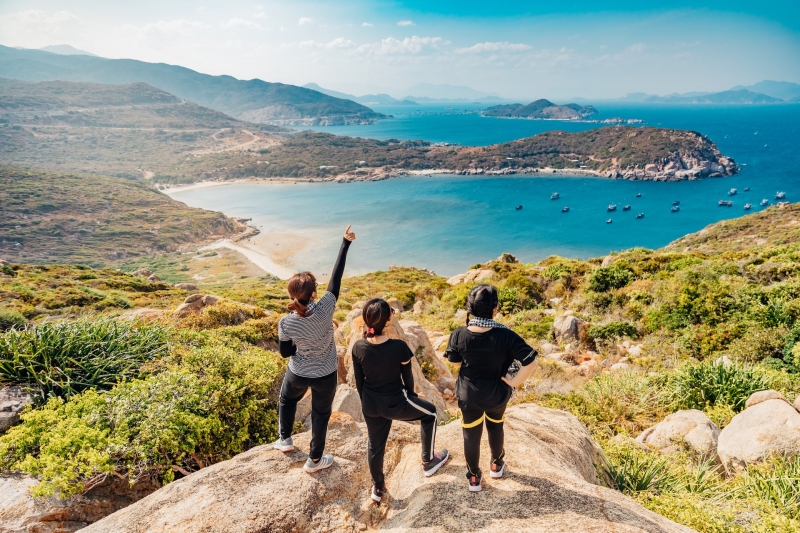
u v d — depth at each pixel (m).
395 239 146.50
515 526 2.79
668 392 8.66
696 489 4.95
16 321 15.30
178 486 3.45
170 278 119.50
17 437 4.68
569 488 3.22
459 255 128.12
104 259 146.00
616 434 7.45
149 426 4.95
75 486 4.29
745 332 11.97
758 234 71.81
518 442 4.07
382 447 3.36
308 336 3.38
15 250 146.00
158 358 6.79
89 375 6.05
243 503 3.22
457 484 3.37
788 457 5.39
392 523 3.13
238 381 6.07
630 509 3.03
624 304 18.16
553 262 31.19
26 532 4.01
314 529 3.12
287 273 121.62
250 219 192.38
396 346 3.18
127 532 2.97
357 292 39.50
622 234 144.00
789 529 3.91
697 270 18.38
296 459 3.86
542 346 15.33
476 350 3.04
